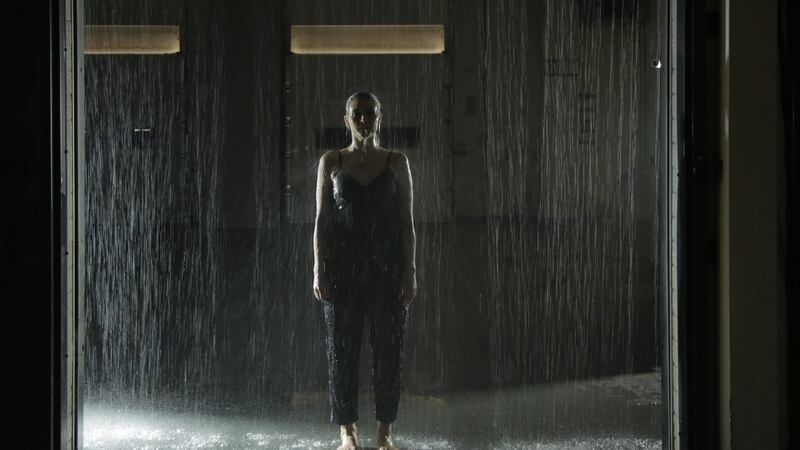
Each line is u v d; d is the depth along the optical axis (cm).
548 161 1222
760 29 225
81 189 234
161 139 1191
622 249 1005
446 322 624
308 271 873
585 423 377
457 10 1212
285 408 410
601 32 1184
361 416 393
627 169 1181
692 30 231
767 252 225
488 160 1236
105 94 1177
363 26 1202
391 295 317
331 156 315
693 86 231
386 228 314
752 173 225
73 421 230
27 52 215
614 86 1189
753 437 227
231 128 1198
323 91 1205
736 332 226
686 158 232
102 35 1180
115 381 466
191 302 719
